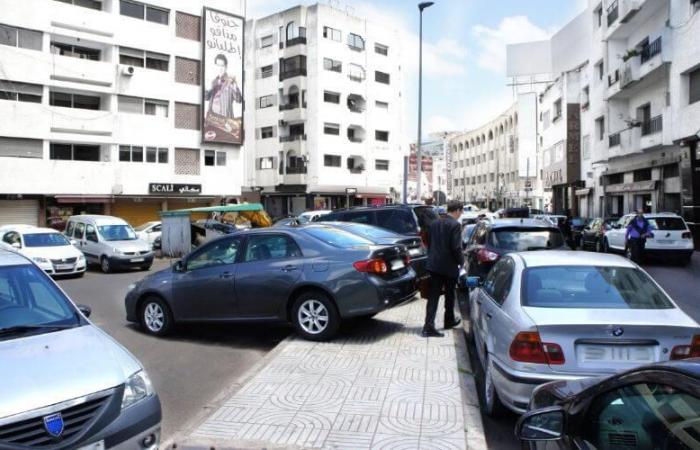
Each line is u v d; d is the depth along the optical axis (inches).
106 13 1401.3
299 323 302.4
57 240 734.5
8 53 1259.2
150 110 1488.7
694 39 847.7
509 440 188.9
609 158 1230.9
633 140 1083.3
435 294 307.9
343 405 204.5
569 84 1614.2
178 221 973.8
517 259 227.6
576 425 99.9
